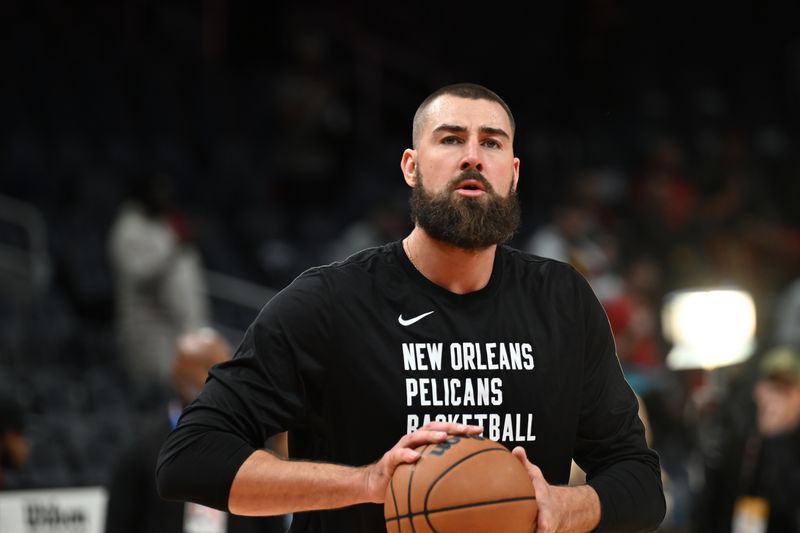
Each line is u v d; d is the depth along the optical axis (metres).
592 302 9.37
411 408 8.54
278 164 38.66
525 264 9.40
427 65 46.59
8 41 38.22
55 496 16.92
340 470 8.04
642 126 45.50
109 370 26.80
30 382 24.92
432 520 7.63
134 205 26.31
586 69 45.44
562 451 8.88
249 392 8.54
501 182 8.82
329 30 45.50
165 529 14.04
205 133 40.06
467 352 8.73
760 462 18.73
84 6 41.06
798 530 18.25
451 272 8.91
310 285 8.87
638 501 8.66
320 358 8.70
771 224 40.12
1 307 28.58
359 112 44.44
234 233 36.47
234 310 32.75
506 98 46.03
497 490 7.67
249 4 44.34
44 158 35.44
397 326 8.75
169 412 14.65
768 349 31.09
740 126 47.06
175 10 43.41
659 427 26.88
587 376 9.20
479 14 48.28
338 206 38.91
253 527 14.21
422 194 8.77
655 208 37.94
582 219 30.53
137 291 25.84
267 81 43.12
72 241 32.22
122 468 14.23
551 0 48.75
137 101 39.44
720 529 19.28
